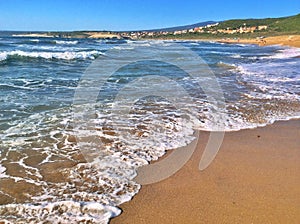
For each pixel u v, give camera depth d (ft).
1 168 14.08
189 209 11.62
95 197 12.09
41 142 17.17
